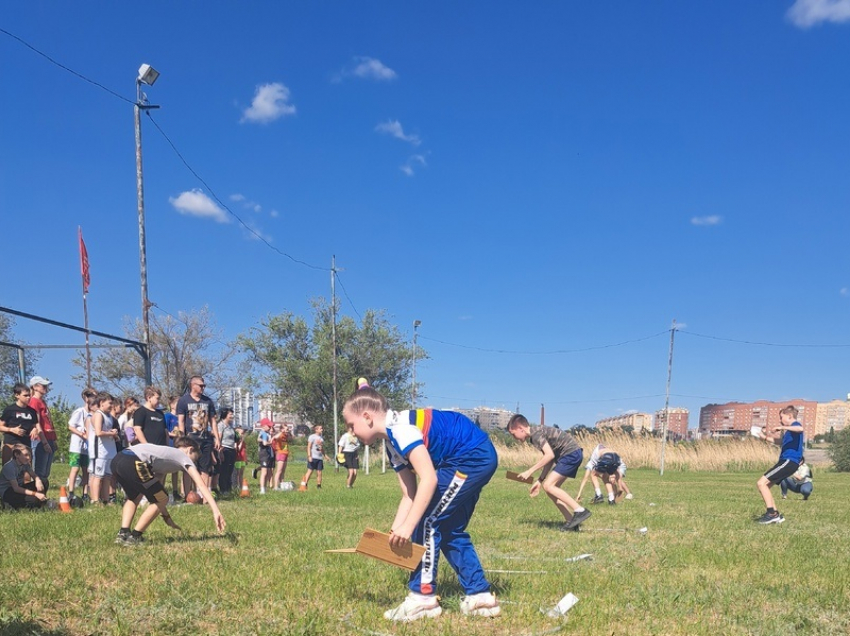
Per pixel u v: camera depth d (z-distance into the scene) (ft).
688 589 17.01
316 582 16.67
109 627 12.91
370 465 117.91
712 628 13.75
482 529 28.17
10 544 21.33
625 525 30.91
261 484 49.34
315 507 36.63
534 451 118.32
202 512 32.24
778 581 18.16
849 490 67.56
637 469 121.39
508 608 14.83
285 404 170.09
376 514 32.81
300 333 172.04
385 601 15.42
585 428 129.08
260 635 12.48
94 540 22.24
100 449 35.06
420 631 12.93
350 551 13.64
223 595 15.19
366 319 173.58
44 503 33.06
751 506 43.21
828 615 14.90
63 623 13.05
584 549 23.21
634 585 17.38
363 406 14.39
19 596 14.51
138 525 22.34
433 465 14.43
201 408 40.50
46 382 39.40
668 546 24.12
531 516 34.27
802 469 53.31
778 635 13.35
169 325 131.64
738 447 121.49
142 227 58.39
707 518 34.40
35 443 38.88
